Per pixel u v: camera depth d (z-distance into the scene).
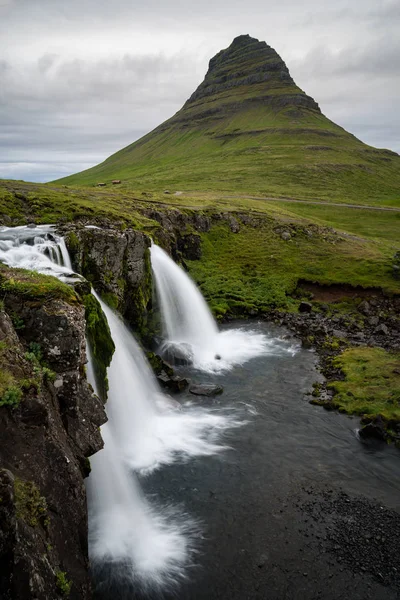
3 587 8.50
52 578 9.79
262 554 14.88
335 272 54.53
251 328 42.62
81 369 15.05
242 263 58.91
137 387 24.77
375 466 19.97
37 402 11.52
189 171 197.38
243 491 18.20
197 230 64.19
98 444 14.05
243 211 74.44
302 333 40.41
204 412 25.20
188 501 17.56
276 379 30.28
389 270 53.22
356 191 163.50
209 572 14.20
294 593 13.41
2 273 16.05
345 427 23.47
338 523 16.31
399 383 27.98
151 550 15.02
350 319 43.47
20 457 10.69
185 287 43.88
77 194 56.56
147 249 36.66
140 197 71.31
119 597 13.30
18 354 12.43
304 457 20.72
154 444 21.52
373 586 13.60
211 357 34.50
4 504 8.92
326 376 30.61
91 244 31.00
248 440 22.19
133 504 17.30
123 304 32.62
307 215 99.25
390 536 15.64
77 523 11.84
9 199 42.31
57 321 13.66
